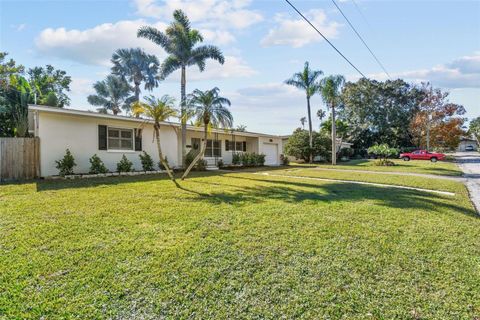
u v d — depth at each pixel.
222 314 2.49
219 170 17.45
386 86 40.00
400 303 2.67
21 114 18.11
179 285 2.93
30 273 3.12
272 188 9.30
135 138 14.11
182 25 16.69
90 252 3.69
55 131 11.44
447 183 11.27
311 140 27.25
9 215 5.37
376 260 3.58
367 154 40.12
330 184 10.73
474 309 2.58
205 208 6.16
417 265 3.46
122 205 6.36
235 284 2.97
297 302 2.68
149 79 27.62
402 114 39.31
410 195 8.27
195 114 10.96
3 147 10.52
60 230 4.52
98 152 12.73
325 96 24.56
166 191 8.37
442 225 5.13
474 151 61.56
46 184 9.46
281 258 3.60
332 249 3.91
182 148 16.09
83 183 9.86
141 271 3.21
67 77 29.02
